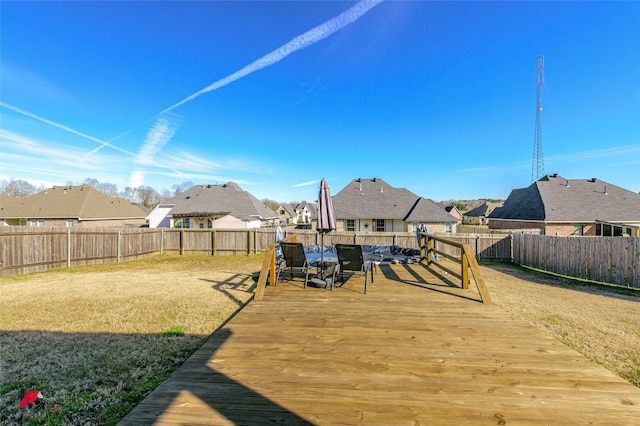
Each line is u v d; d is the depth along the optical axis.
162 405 1.97
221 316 4.57
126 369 2.93
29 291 6.45
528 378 2.30
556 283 7.85
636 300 5.98
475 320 3.67
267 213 28.80
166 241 14.02
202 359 2.64
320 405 1.96
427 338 3.11
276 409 1.92
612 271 7.75
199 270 9.43
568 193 20.33
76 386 2.63
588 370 2.43
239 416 1.85
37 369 2.93
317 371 2.42
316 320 3.69
